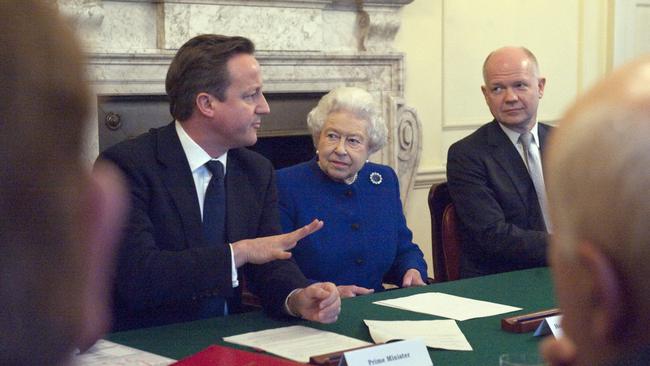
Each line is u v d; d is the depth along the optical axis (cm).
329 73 452
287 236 224
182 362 164
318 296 213
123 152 234
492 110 350
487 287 264
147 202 231
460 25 512
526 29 542
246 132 241
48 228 40
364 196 305
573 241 58
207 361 162
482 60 523
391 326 209
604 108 57
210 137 240
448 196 348
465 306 236
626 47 578
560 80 561
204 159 240
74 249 41
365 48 467
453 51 511
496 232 330
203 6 411
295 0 436
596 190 56
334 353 177
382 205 308
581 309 60
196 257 220
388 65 473
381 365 172
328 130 299
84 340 43
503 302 242
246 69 240
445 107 510
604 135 56
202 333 207
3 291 40
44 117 40
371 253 301
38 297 40
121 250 220
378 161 471
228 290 221
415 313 228
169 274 218
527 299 246
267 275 229
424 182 501
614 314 57
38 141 40
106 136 388
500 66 346
